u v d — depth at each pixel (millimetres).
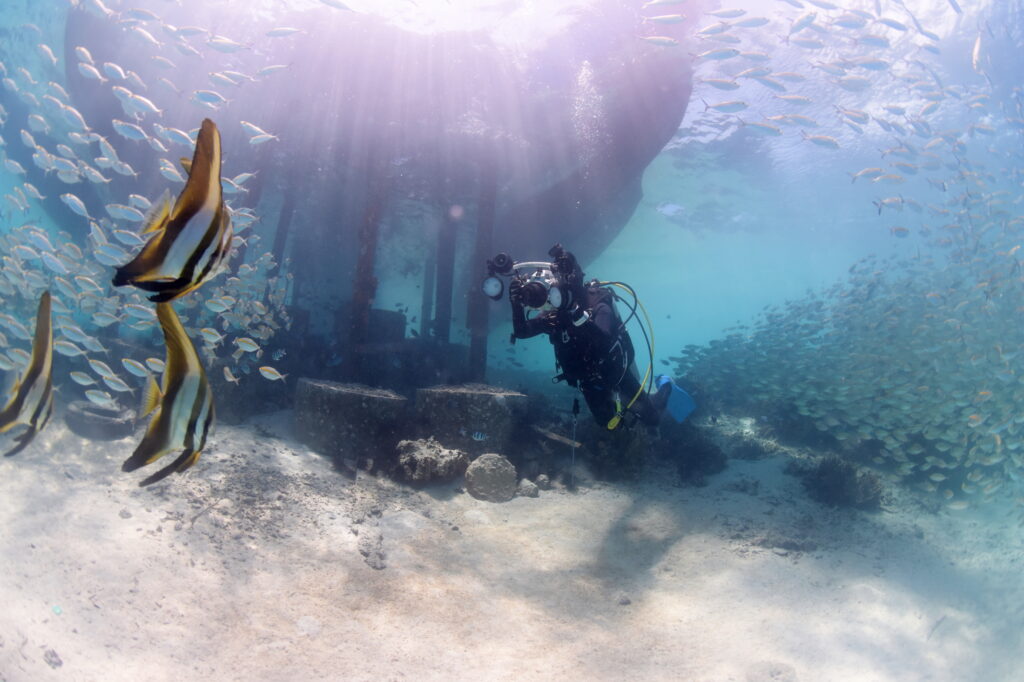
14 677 3467
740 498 9078
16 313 9633
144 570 5230
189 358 1699
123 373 9453
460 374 14477
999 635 5723
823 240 39781
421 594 5965
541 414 11492
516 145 15195
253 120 15352
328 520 7031
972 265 13773
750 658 5340
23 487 6043
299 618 5246
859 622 5961
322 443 8766
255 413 9578
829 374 12383
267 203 23500
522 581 6508
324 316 21781
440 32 14312
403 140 15484
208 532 6117
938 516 8984
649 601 6328
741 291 75750
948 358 10914
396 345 12789
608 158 17234
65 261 8305
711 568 6992
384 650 5035
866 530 8156
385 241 27312
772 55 16172
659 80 15578
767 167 24562
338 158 17000
